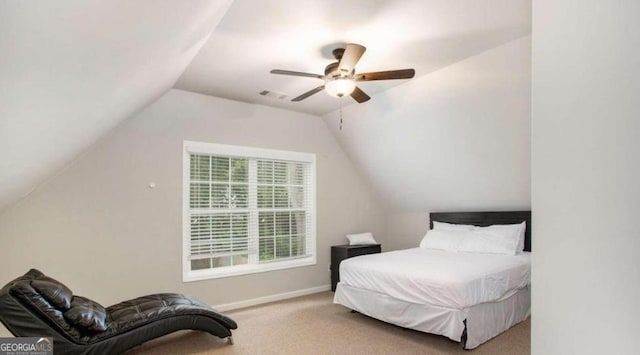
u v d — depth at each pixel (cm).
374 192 601
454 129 412
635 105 76
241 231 461
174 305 312
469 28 271
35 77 121
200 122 427
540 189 91
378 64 339
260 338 341
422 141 454
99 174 363
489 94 353
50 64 120
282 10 241
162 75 278
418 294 331
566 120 87
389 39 287
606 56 81
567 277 85
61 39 107
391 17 253
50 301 250
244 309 438
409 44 297
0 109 127
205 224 432
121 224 372
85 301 287
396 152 498
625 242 76
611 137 79
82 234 351
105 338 265
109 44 137
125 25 128
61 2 87
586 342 81
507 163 411
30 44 98
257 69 348
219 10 210
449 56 322
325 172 544
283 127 498
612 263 78
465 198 500
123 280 371
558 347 86
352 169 580
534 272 92
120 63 168
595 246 81
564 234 86
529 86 324
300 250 517
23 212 326
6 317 236
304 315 412
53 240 337
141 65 197
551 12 91
